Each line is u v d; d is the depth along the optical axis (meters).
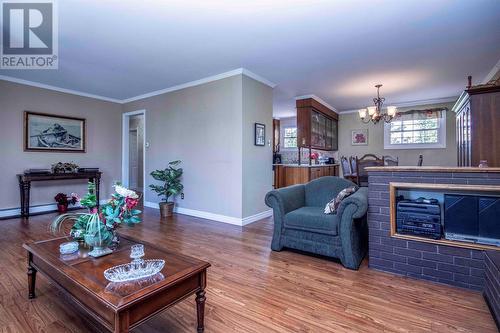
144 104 5.45
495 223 2.03
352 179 4.83
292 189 3.16
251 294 1.99
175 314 1.75
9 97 4.34
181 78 4.36
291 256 2.75
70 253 1.71
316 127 5.89
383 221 2.39
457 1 2.23
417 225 2.27
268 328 1.60
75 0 2.21
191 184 4.62
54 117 4.87
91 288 1.25
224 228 3.81
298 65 3.76
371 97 5.68
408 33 2.81
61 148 4.98
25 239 3.20
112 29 2.70
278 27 2.67
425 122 6.17
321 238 2.62
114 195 1.79
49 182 4.89
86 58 3.49
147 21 2.55
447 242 2.13
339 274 2.33
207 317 1.70
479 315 1.71
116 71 4.00
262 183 4.42
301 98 5.58
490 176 1.99
